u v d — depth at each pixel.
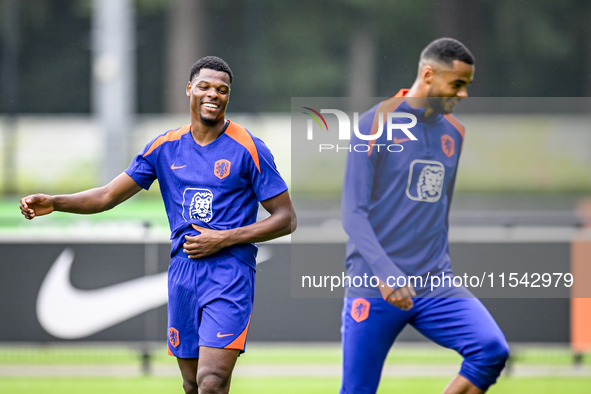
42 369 17.95
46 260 17.47
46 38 49.22
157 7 48.03
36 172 40.50
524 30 49.38
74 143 41.28
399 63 49.31
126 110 38.34
